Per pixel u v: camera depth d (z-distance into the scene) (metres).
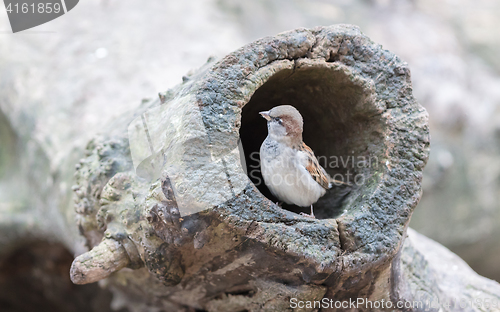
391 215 5.16
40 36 12.75
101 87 10.45
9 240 10.04
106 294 11.68
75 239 8.08
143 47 12.36
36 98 10.40
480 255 16.89
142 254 5.19
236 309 6.27
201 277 5.82
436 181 16.02
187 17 14.60
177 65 11.72
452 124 17.22
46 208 9.23
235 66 4.79
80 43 12.38
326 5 20.50
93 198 5.95
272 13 18.42
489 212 16.25
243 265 5.20
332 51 5.29
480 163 16.66
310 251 4.73
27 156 9.76
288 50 5.06
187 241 4.73
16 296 12.34
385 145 5.35
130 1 14.88
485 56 19.77
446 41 19.66
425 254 8.72
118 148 5.98
